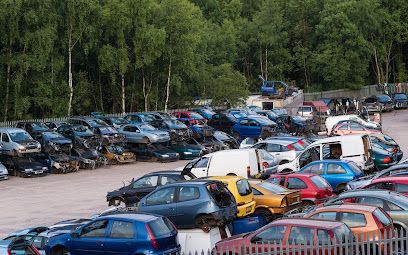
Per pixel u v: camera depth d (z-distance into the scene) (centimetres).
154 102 7425
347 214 1812
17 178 4397
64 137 4869
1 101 6119
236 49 10212
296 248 1559
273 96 8725
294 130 5878
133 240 1823
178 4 7188
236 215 2205
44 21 6050
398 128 6700
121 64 6681
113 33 6781
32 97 6197
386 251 1591
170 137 5300
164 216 2031
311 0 10725
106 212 2319
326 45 10162
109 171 4650
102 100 7381
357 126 4875
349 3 10156
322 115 6819
